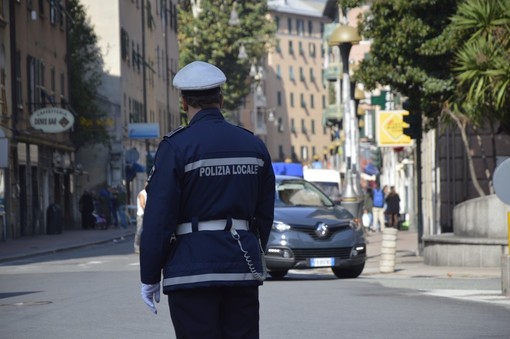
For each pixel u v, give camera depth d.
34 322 16.19
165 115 106.94
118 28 80.62
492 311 16.73
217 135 7.94
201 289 7.80
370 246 43.81
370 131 87.81
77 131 70.44
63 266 32.34
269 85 197.75
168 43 108.75
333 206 25.77
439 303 17.98
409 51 32.81
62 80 67.38
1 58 53.25
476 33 27.83
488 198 27.94
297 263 23.94
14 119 55.09
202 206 7.89
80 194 75.62
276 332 14.51
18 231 55.12
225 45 112.06
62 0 69.94
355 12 104.88
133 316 16.66
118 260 35.44
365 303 18.12
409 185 68.69
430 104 33.47
